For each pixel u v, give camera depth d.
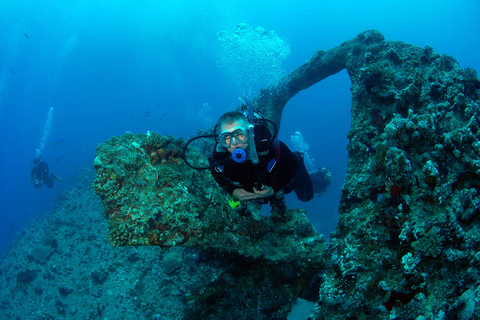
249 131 2.21
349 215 2.61
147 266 5.46
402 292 1.90
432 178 2.05
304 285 3.15
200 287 3.82
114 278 5.63
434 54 3.13
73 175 19.58
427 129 2.24
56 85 72.31
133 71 74.00
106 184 2.33
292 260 2.85
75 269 6.52
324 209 16.25
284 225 3.06
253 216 3.23
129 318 4.68
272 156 2.35
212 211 2.72
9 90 70.00
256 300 3.24
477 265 1.70
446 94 2.67
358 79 3.73
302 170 3.80
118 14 66.06
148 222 2.24
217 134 2.38
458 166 2.08
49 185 15.12
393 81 3.07
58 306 5.68
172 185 2.52
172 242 2.29
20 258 8.05
